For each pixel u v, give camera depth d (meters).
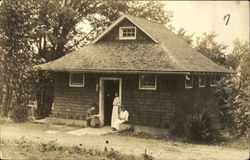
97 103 16.42
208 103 17.91
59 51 21.73
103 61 16.08
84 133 14.58
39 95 17.80
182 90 15.11
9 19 14.17
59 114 17.11
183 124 14.53
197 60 17.02
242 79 16.17
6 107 15.29
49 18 19.31
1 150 10.35
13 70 14.80
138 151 11.74
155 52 15.66
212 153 11.86
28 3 14.97
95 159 10.27
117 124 15.35
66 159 10.02
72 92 16.98
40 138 12.83
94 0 21.80
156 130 14.70
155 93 14.97
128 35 17.30
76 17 21.78
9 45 14.44
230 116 16.30
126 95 15.58
